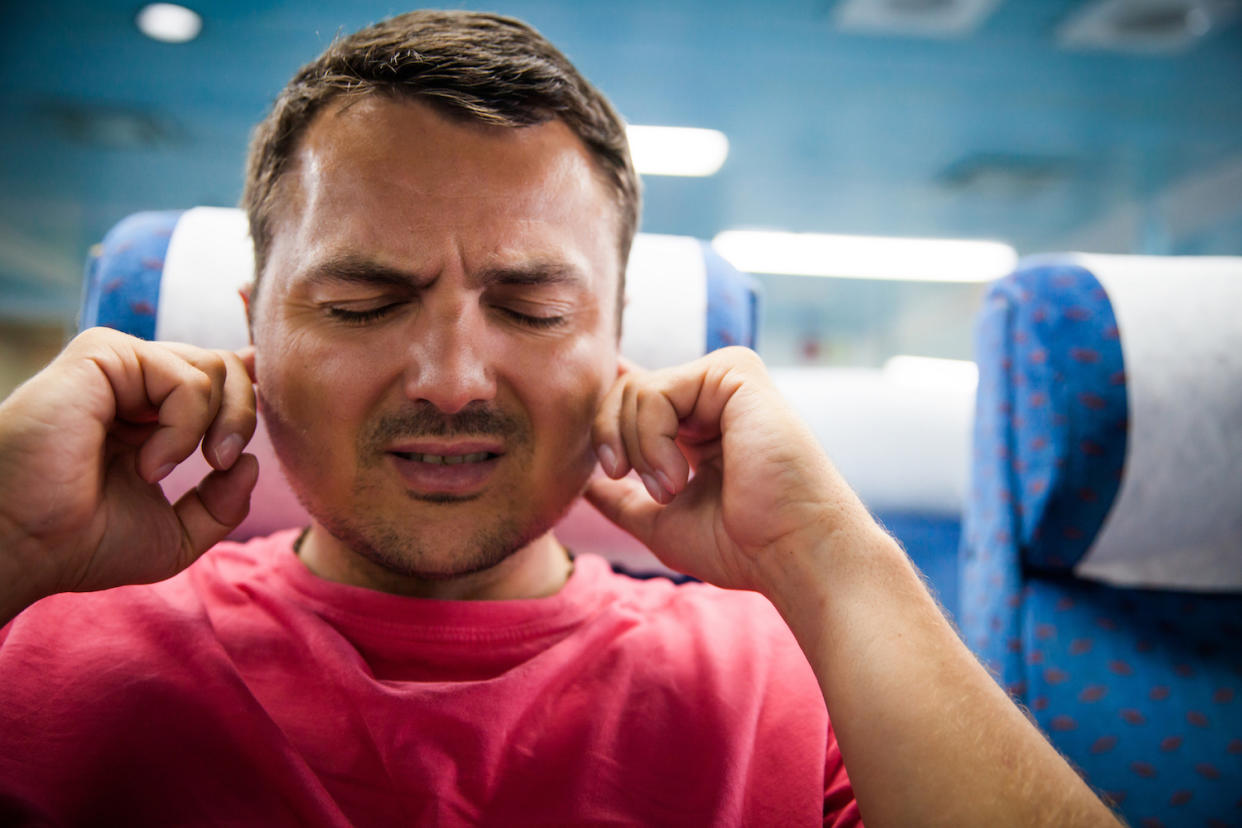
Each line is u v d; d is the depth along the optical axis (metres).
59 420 0.63
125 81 6.67
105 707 0.72
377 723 0.71
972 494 1.15
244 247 1.05
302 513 1.09
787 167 8.15
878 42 6.36
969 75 6.79
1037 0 5.80
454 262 0.71
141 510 0.69
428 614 0.81
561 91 0.76
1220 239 8.91
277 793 0.68
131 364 0.68
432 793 0.68
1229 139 7.66
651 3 6.01
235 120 7.20
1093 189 8.64
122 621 0.79
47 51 6.32
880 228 9.45
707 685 0.81
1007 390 1.07
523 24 0.83
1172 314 1.02
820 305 11.98
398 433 0.72
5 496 0.60
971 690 0.62
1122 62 6.56
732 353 0.82
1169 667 1.00
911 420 1.67
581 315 0.78
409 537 0.75
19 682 0.72
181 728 0.71
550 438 0.77
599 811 0.70
